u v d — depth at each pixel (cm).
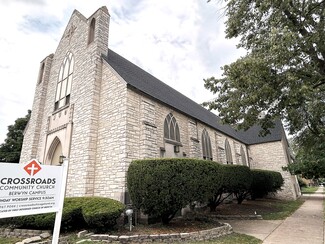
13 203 379
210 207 1300
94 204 732
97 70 1162
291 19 895
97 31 1259
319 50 855
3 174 375
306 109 1279
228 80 998
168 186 721
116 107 1027
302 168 1364
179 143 1320
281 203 1866
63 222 689
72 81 1341
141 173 741
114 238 615
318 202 1992
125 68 1331
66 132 1202
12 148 2377
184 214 1103
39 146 1455
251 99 858
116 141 968
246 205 1606
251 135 2888
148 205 724
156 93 1299
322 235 754
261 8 858
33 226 700
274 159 2506
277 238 713
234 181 1227
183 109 1501
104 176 964
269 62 776
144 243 621
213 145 1817
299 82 827
